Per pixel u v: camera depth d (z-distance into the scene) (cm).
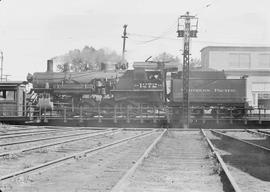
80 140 2056
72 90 4241
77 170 1057
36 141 1933
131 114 3891
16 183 846
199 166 1186
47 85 4275
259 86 7056
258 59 7181
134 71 4184
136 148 1714
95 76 4272
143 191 798
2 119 3706
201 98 4172
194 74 4200
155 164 1213
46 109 3984
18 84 3869
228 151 1653
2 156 1285
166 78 4359
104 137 2378
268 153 1529
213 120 3762
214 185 882
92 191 783
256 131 3059
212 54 7306
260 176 1038
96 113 4006
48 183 870
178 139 2339
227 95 4166
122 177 881
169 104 4172
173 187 853
